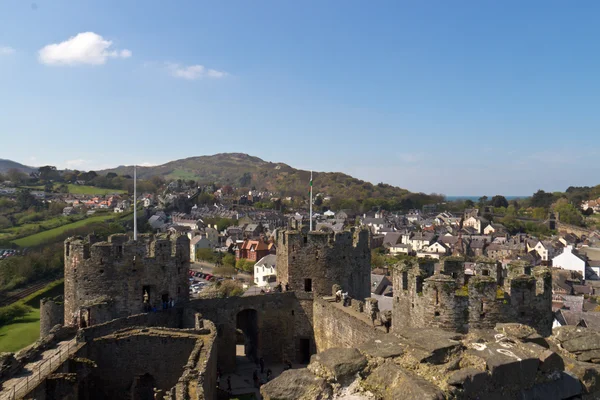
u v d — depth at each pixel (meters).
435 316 29.77
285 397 15.60
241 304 53.94
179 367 43.41
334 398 15.48
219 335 53.31
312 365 16.61
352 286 56.16
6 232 167.25
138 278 50.47
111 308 48.66
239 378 51.53
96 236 53.25
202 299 53.38
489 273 32.47
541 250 197.62
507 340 18.27
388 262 167.75
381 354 16.75
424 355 16.28
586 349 19.48
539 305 29.41
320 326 51.72
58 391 36.41
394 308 35.12
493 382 15.47
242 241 198.50
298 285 55.09
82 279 49.16
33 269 127.38
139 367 43.66
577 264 170.25
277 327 54.94
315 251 54.72
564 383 16.77
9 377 36.03
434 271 36.62
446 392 14.60
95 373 43.12
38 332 89.25
